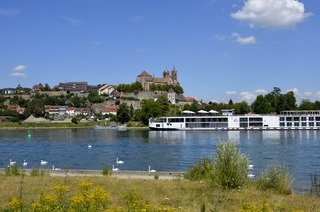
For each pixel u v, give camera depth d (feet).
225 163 93.50
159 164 216.13
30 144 357.82
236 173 92.27
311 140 374.02
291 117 567.18
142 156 255.70
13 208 48.49
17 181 101.76
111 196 78.79
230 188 90.89
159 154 266.77
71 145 344.49
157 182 103.60
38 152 285.43
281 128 567.59
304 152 265.95
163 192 86.53
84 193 48.03
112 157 251.60
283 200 79.56
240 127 572.10
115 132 567.18
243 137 429.38
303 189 118.93
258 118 571.28
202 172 116.06
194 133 516.32
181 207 67.62
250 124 572.10
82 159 241.96
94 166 210.59
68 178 109.91
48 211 46.03
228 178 91.40
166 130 586.45
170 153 272.92
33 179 106.73
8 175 120.78
